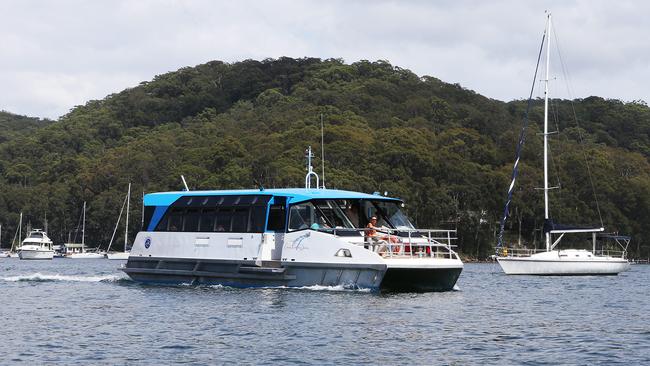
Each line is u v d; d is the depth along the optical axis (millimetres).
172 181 129875
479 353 20062
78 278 45344
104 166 147500
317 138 134625
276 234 34188
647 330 24266
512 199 117062
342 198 33656
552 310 30078
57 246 134625
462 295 34125
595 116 184500
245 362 18688
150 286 37000
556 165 127000
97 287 37594
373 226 33688
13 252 138125
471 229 115312
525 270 57531
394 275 31547
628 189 123875
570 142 152500
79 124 193375
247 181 122250
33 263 95562
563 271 57312
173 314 26359
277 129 153250
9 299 32125
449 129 154000
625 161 140000
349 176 116188
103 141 189625
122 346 20609
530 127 161250
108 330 23203
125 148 159625
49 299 31969
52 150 179875
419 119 163500
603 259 57750
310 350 20078
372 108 173875
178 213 37094
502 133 158875
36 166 172250
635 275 62281
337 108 166625
